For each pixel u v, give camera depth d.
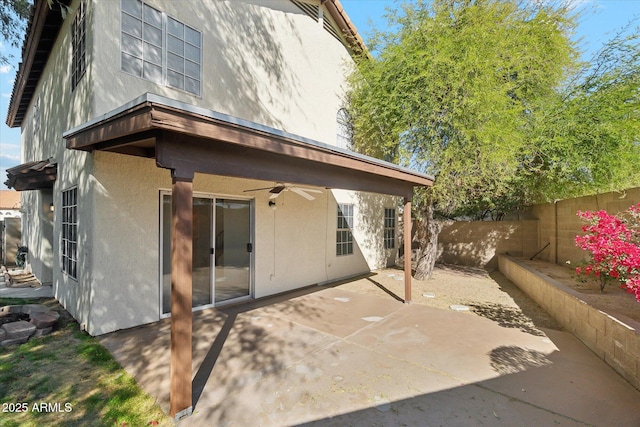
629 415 2.94
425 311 6.29
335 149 4.62
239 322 5.47
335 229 9.71
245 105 6.98
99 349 4.20
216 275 6.43
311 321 5.58
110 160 4.80
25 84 8.65
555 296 5.80
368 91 9.44
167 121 2.69
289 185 6.80
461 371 3.78
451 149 7.50
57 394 3.21
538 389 3.39
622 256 3.80
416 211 10.41
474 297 7.53
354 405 3.09
